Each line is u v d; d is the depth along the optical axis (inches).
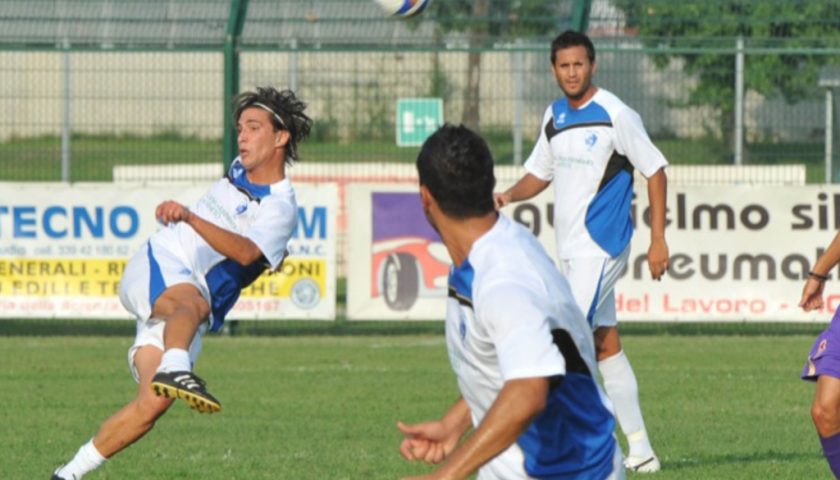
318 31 2329.0
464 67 2383.1
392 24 2337.6
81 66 2396.7
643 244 2230.6
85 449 983.0
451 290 617.6
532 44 2324.1
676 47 2283.5
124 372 1876.2
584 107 1183.6
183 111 2397.9
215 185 1061.1
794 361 1995.6
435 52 2336.4
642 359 2017.7
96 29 2316.7
